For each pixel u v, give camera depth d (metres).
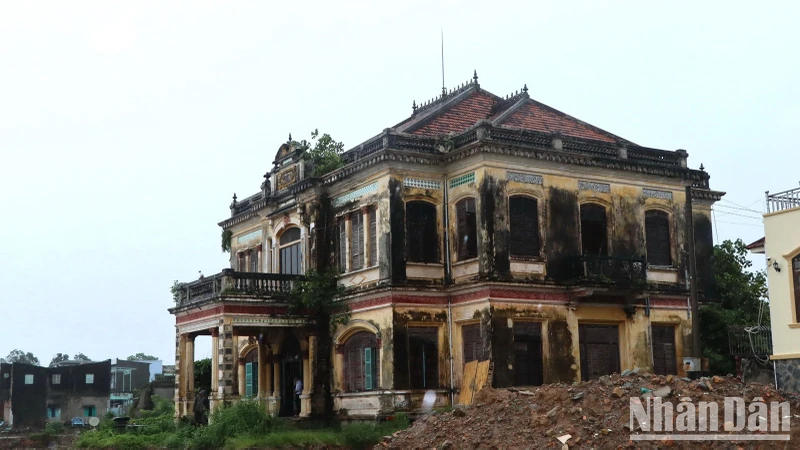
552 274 30.41
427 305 30.59
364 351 31.66
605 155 32.53
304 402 33.22
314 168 35.88
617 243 32.22
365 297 31.45
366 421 30.62
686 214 30.92
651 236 33.50
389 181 30.59
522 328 29.56
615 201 32.47
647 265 32.84
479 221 29.48
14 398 70.06
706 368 32.47
